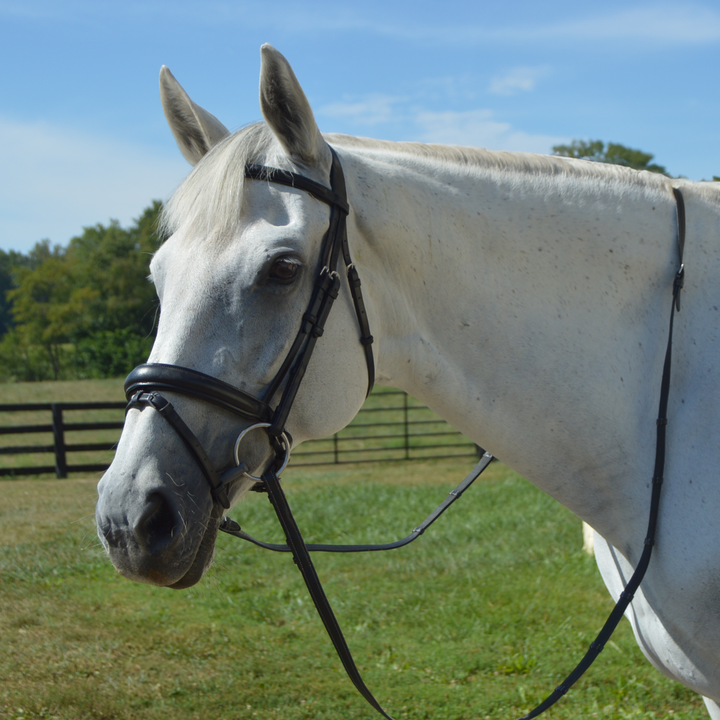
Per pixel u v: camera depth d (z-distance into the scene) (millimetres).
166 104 1650
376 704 1566
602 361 1586
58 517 6953
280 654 3900
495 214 1588
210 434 1320
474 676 3645
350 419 1510
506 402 1609
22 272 52312
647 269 1607
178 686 3488
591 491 1635
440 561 5621
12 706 3217
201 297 1328
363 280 1510
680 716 3191
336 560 5703
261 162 1422
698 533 1464
